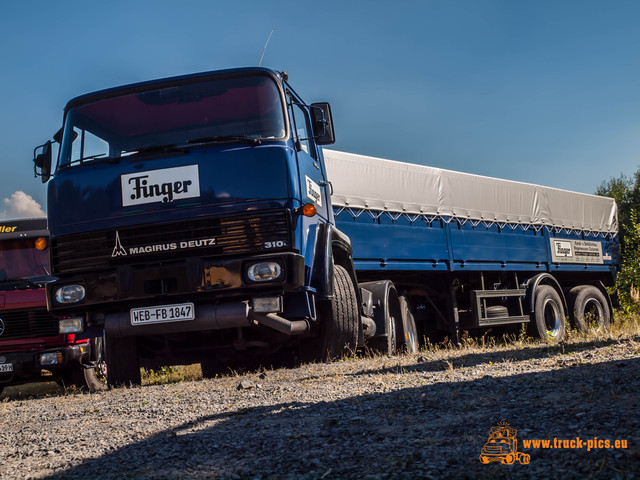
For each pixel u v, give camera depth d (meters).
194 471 2.93
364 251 10.50
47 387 13.59
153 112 6.96
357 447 3.03
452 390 4.29
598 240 17.03
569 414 3.17
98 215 6.73
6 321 10.70
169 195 6.56
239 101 6.85
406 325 10.34
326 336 7.59
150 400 5.54
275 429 3.61
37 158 7.27
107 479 2.99
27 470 3.37
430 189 11.98
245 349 7.51
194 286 6.36
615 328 14.98
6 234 11.57
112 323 6.59
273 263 6.28
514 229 14.07
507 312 13.36
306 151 7.44
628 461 2.37
